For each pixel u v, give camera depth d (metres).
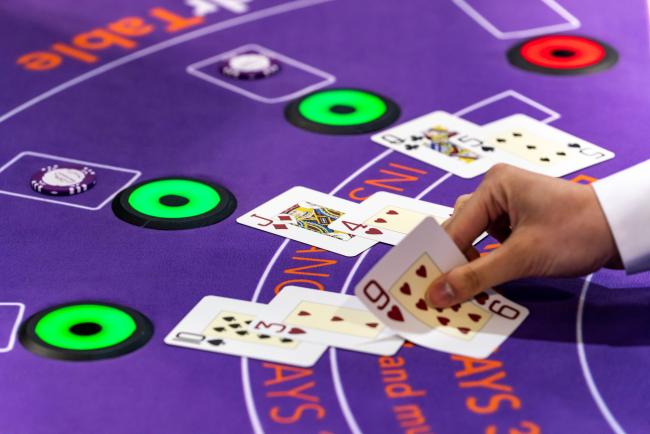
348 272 2.66
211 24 4.04
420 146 3.24
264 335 2.43
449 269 2.47
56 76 3.69
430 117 3.41
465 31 3.96
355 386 2.28
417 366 2.34
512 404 2.23
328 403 2.23
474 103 3.50
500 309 2.49
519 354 2.37
